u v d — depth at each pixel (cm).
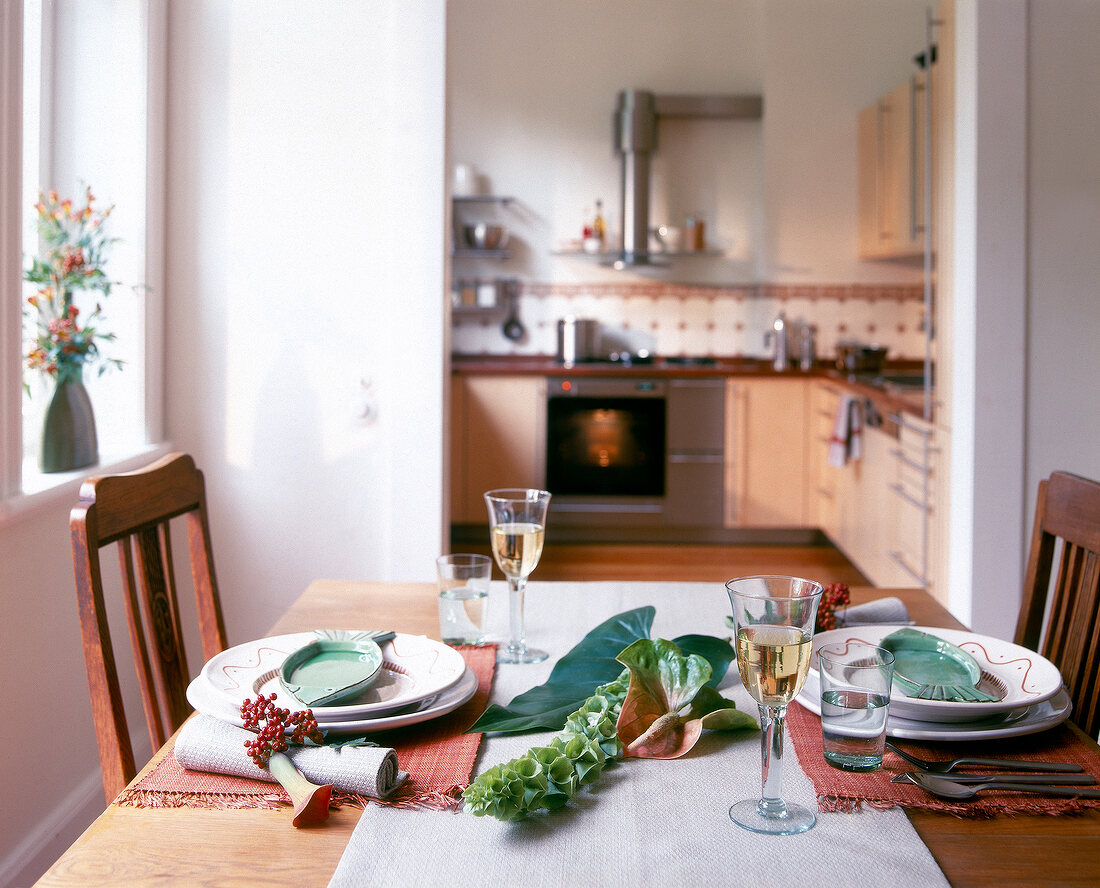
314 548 293
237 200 283
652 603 159
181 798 93
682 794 94
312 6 280
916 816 90
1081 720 139
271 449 290
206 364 287
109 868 81
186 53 280
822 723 100
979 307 291
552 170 607
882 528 422
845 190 588
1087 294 292
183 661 155
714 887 78
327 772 92
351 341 287
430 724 109
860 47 577
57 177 263
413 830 86
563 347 589
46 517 215
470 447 559
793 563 521
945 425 328
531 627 146
